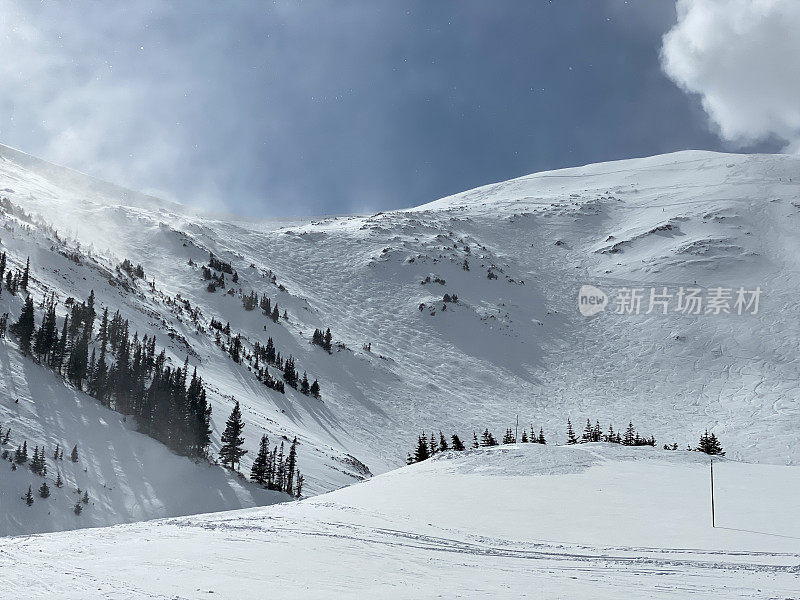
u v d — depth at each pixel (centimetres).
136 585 1493
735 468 4766
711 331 19575
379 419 15112
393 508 3603
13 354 8544
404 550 2258
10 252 13312
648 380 17662
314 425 13038
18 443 6656
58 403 7969
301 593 1493
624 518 3166
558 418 15862
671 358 18562
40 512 5697
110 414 8412
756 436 13150
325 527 2772
